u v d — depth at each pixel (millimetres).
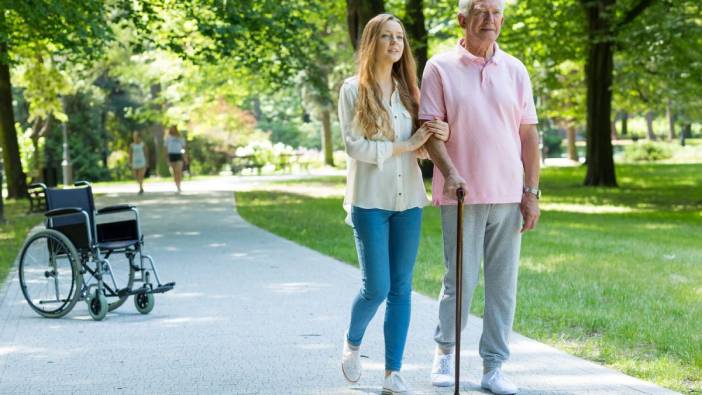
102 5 15641
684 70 22516
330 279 9297
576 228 14867
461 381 5301
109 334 6871
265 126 56812
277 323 7102
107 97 43500
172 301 8234
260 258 11016
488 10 4875
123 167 44562
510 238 5078
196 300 8242
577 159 50750
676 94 25375
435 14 26828
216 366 5801
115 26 33812
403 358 5898
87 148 41781
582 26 24781
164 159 42219
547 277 9203
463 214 5027
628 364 5605
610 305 7602
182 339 6617
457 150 4980
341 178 32281
